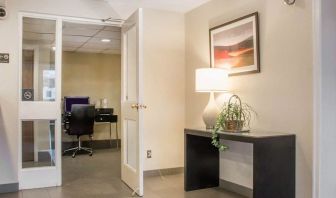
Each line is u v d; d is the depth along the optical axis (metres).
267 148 2.55
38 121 3.74
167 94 4.36
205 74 3.35
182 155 4.44
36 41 3.75
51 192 3.46
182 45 4.46
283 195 2.61
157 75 4.30
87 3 3.93
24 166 3.68
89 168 4.74
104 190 3.53
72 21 3.89
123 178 3.91
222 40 3.62
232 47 3.46
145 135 4.21
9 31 3.52
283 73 2.82
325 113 2.50
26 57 3.68
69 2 3.83
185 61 4.46
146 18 4.24
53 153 3.79
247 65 3.23
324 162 2.50
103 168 4.74
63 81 7.07
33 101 3.67
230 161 3.55
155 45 4.29
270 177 2.55
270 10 2.96
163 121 4.33
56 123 3.78
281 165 2.60
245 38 3.26
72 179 4.05
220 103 3.69
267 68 3.00
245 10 3.29
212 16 3.85
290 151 2.65
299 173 2.65
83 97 6.85
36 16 3.68
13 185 3.51
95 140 7.23
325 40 2.51
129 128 3.80
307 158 2.58
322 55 2.50
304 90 2.61
